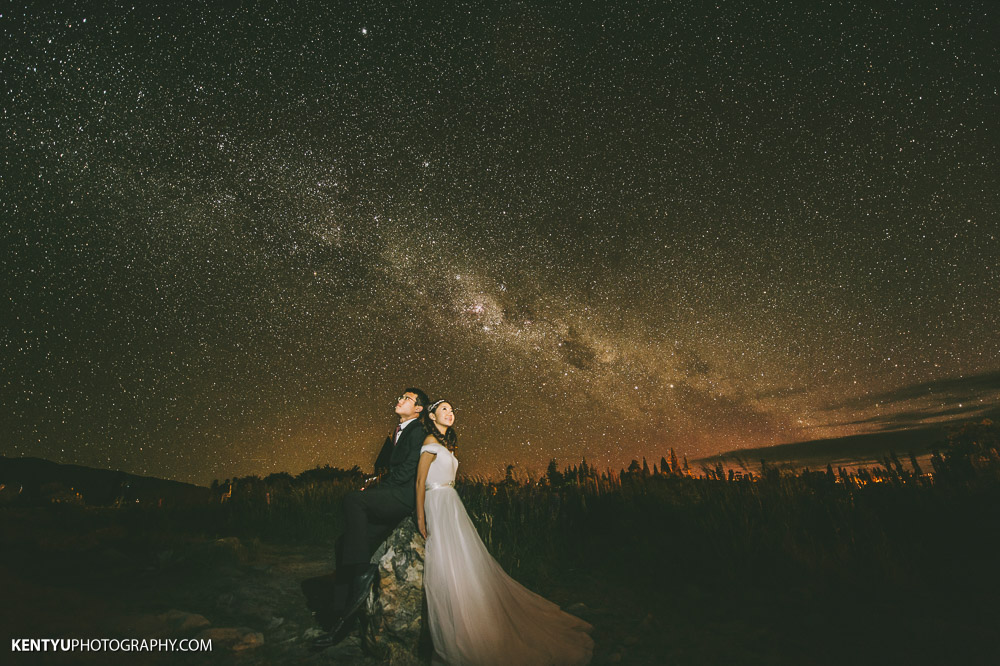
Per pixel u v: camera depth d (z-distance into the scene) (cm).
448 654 316
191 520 773
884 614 379
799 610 403
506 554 556
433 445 368
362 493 373
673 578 490
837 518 556
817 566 464
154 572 476
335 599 363
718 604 427
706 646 355
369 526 381
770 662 328
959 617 362
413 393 407
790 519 563
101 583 436
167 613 376
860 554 476
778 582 457
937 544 482
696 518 609
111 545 546
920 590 410
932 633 343
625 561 543
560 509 657
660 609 428
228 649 338
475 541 354
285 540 677
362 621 351
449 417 387
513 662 311
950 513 519
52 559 484
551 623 362
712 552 530
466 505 648
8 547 507
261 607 417
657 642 365
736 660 333
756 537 537
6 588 388
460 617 321
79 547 526
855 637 351
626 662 337
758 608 413
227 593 435
